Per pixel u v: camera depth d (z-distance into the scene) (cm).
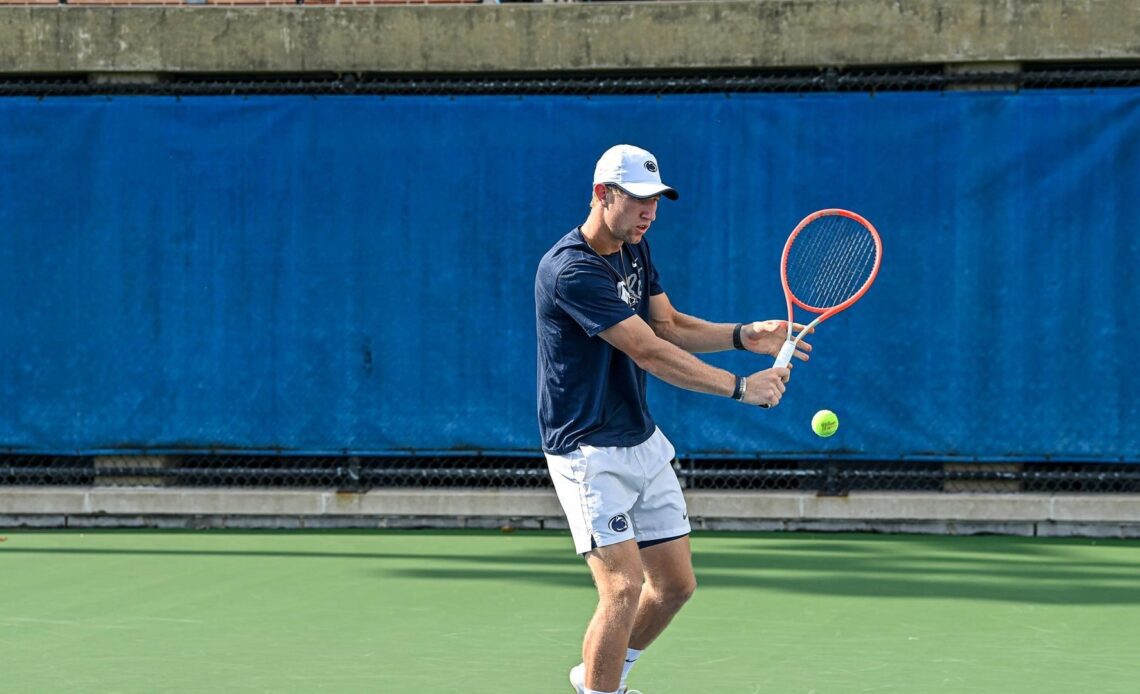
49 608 1917
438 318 2500
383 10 2492
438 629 1783
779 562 2211
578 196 2475
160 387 2542
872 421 2436
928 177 2411
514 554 2297
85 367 2548
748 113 2438
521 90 2564
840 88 2478
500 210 2486
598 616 1209
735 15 2434
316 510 2527
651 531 1266
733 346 1369
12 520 2573
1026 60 2395
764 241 2445
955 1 2392
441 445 2508
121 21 2522
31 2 2648
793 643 1703
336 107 2498
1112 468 2522
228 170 2517
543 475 2544
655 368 1200
